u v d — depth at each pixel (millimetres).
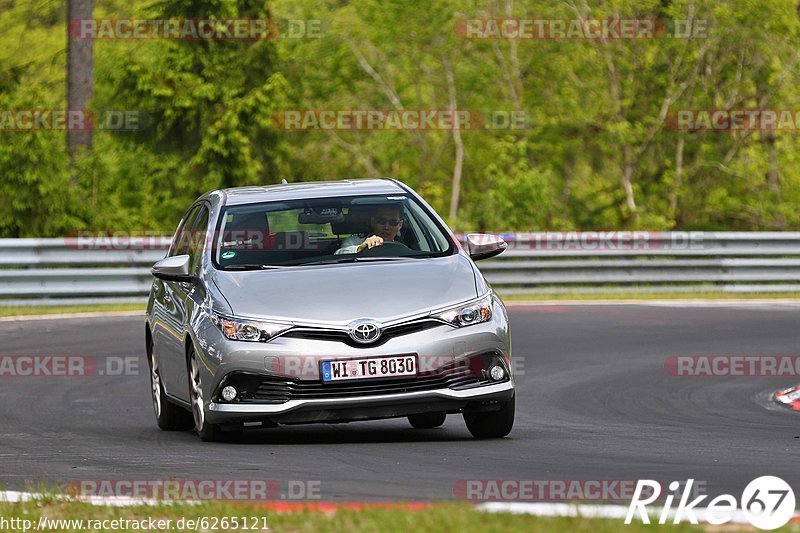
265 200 31750
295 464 25156
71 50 94438
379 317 27422
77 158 90875
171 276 30297
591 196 127938
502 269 73188
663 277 74625
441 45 124625
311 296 27969
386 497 21203
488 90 128125
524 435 29969
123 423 34969
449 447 27406
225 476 23859
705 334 54312
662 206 123312
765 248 75500
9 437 31984
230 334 27594
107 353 50281
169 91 103062
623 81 121250
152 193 105375
